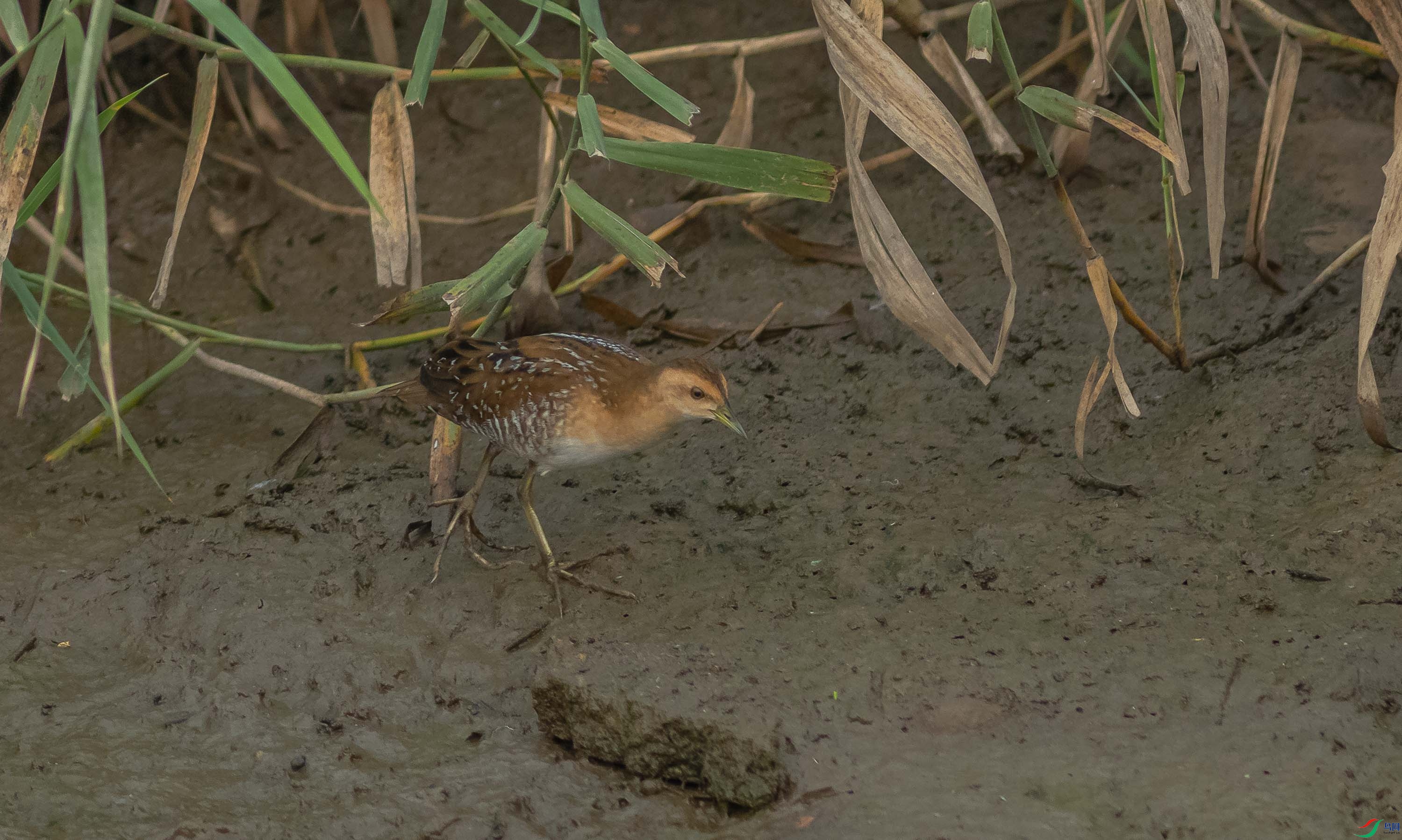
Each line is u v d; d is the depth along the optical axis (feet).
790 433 31.94
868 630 24.40
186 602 27.63
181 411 35.12
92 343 38.06
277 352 37.47
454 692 25.23
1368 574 24.04
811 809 21.04
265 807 22.77
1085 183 40.34
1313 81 42.86
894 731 22.16
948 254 38.22
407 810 22.48
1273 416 28.81
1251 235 33.14
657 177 43.01
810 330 35.68
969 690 22.72
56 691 25.85
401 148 27.68
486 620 26.71
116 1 40.65
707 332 36.01
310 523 29.68
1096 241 37.76
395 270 27.68
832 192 25.02
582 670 23.61
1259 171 32.19
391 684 25.55
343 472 31.58
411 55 48.80
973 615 24.62
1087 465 29.40
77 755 24.06
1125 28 33.32
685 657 23.86
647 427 26.00
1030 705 22.36
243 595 27.63
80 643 27.14
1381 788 20.12
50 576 28.45
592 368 26.03
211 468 32.30
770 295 37.42
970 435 31.14
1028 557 26.03
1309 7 44.91
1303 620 23.39
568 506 30.14
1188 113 42.42
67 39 22.11
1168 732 21.59
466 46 49.26
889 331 35.12
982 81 44.98
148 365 37.22
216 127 47.34
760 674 23.40
